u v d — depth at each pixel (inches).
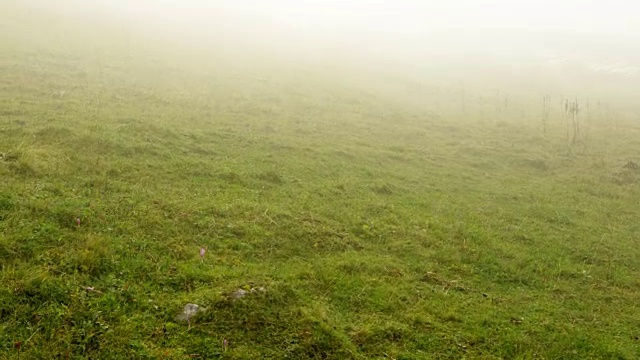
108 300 252.8
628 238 493.0
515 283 372.2
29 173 374.6
